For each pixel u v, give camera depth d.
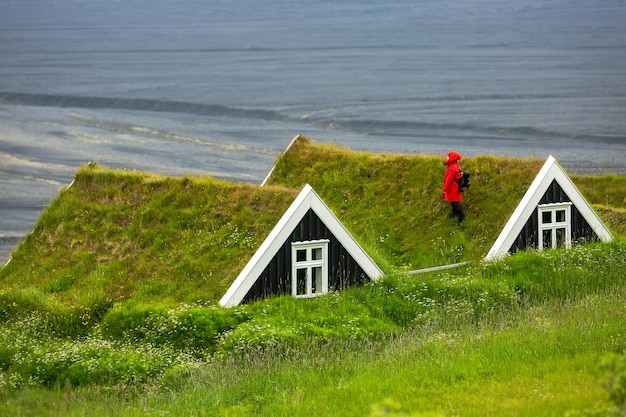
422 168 41.16
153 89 157.12
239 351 26.39
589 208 36.78
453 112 118.00
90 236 35.12
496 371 23.02
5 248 51.59
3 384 25.05
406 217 39.25
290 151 44.12
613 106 117.12
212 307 29.19
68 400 23.72
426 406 20.44
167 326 28.03
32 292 31.06
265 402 22.53
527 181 39.12
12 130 104.69
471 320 29.42
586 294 30.92
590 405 19.33
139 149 90.06
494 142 92.12
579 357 23.31
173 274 32.62
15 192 68.50
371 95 142.75
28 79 176.50
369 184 41.47
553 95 131.75
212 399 22.83
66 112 125.81
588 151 83.81
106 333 28.75
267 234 33.66
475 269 34.12
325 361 25.14
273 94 147.75
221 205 35.44
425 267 35.78
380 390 22.23
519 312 29.00
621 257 34.59
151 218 35.31
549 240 36.19
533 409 19.45
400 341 26.39
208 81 173.00
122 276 32.88
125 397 24.11
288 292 30.52
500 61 195.75
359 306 29.97
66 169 78.38
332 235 31.20
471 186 39.78
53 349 27.22
